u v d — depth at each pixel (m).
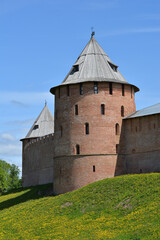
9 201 64.12
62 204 48.59
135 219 37.56
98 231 36.91
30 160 83.25
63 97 58.09
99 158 54.47
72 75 59.03
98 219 40.97
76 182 54.59
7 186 104.12
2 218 50.78
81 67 59.03
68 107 57.22
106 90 56.53
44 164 76.75
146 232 33.47
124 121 57.03
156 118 52.78
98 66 58.88
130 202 42.34
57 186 57.06
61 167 56.59
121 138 56.31
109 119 55.91
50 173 74.31
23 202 59.41
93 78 57.09
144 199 41.69
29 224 44.84
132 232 34.31
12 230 44.34
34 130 86.81
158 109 54.00
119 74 60.25
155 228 33.66
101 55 60.47
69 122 56.72
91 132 55.25
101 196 46.41
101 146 54.91
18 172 116.62
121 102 57.41
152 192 42.44
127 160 55.91
